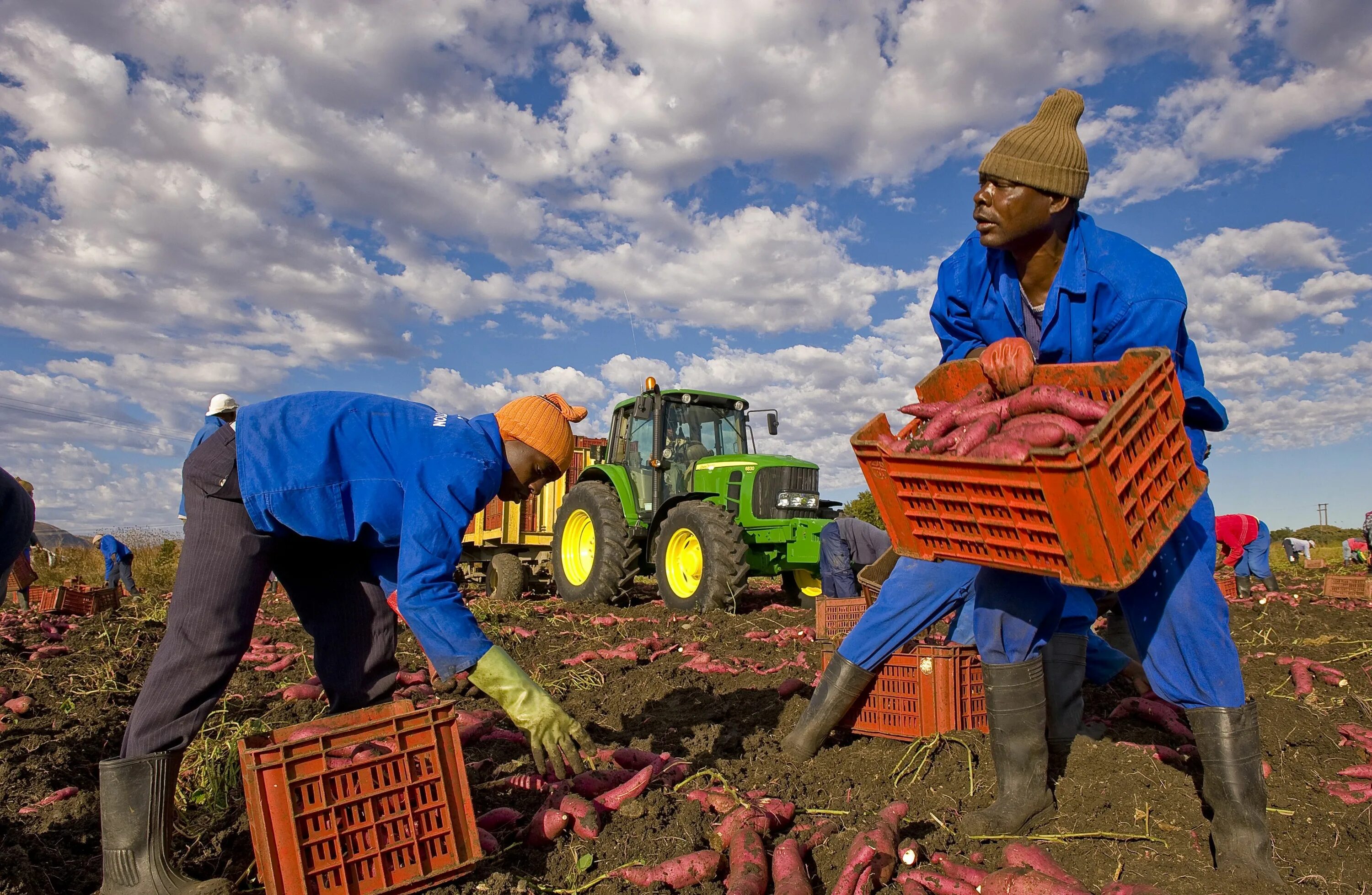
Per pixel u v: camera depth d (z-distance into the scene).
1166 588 2.54
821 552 7.70
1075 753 3.40
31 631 8.28
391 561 3.10
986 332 3.12
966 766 3.43
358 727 2.38
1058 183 2.63
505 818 2.99
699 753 3.97
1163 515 2.30
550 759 2.58
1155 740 4.05
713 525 9.64
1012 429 2.29
